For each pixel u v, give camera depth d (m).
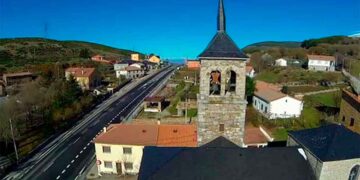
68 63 151.00
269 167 20.64
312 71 114.56
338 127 23.25
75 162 47.28
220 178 20.03
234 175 20.16
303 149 22.38
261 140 43.97
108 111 79.50
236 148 21.78
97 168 45.38
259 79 106.38
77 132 62.00
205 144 26.52
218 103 25.58
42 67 120.19
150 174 20.38
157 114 74.12
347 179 21.03
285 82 97.62
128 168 43.50
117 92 108.81
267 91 73.19
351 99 52.81
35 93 68.75
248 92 74.06
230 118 26.00
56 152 51.28
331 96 78.38
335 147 21.11
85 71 115.12
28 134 59.31
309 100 74.50
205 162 20.84
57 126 64.31
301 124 59.16
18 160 46.94
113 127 47.72
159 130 45.91
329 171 20.41
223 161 20.89
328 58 123.38
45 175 42.97
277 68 123.25
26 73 109.75
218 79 25.59
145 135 44.38
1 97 78.94
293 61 138.75
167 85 114.38
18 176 42.59
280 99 64.19
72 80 82.31
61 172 43.94
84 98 82.50
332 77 99.69
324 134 23.19
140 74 156.75
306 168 21.03
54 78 92.94
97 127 65.19
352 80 89.12
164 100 85.44
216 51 24.48
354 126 50.81
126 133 45.06
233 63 24.64
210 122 26.16
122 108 82.50
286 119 61.50
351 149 21.12
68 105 72.69
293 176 20.39
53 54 179.50
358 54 136.62
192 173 20.27
